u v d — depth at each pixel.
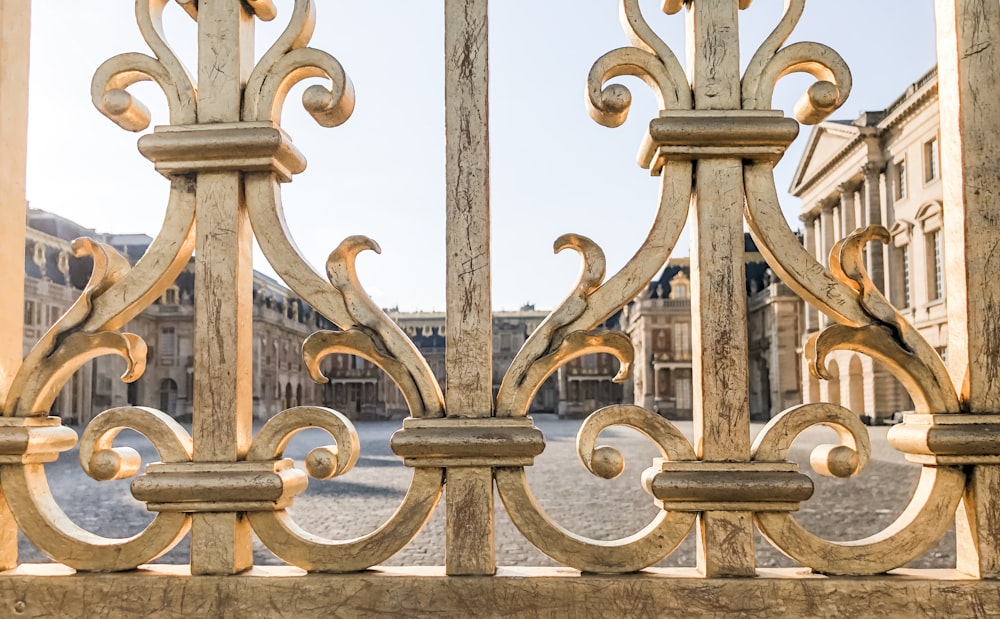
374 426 56.03
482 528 1.28
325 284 1.30
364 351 1.29
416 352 1.30
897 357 1.26
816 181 50.25
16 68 1.44
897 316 1.26
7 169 1.41
